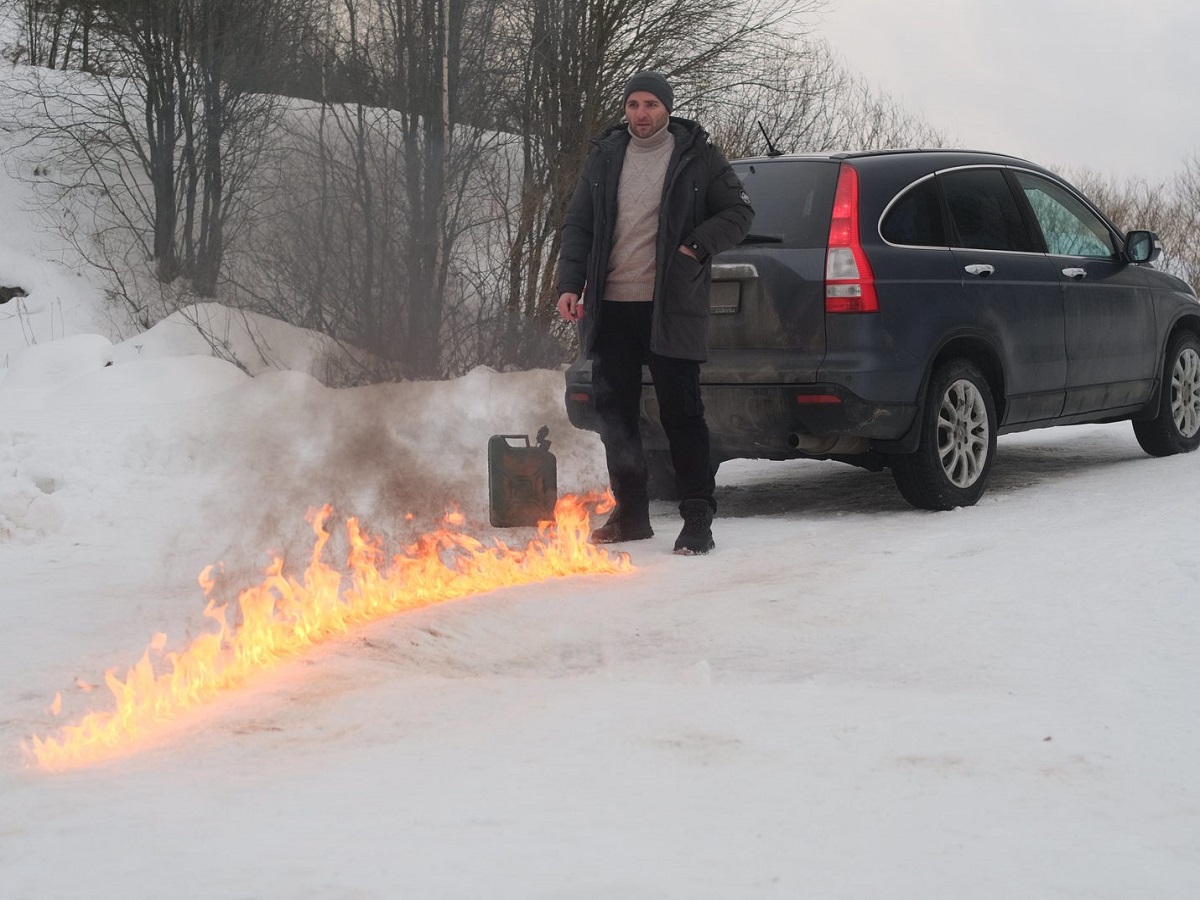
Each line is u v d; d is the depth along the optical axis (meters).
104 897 2.28
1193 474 7.80
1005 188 7.78
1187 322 9.15
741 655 4.17
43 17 29.70
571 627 4.53
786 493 8.18
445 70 18.38
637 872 2.35
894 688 3.75
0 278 25.67
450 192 17.67
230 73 25.02
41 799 2.83
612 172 6.23
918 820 2.65
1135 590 4.72
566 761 3.05
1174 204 31.83
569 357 17.30
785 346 6.68
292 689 3.68
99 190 28.44
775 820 2.65
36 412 12.36
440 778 2.93
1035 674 3.85
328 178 17.75
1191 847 2.51
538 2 20.02
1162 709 3.45
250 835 2.56
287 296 18.00
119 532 7.11
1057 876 2.36
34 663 4.16
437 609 4.54
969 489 7.08
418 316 16.84
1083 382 8.02
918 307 6.81
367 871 2.36
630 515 6.43
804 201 6.92
